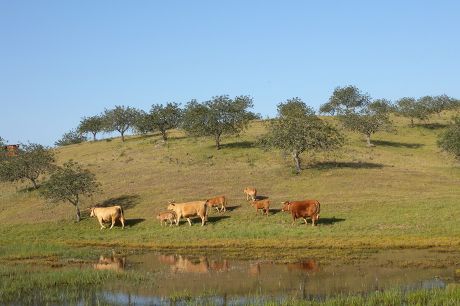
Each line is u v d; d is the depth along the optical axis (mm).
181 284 19859
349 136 78750
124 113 85562
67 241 35125
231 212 39281
